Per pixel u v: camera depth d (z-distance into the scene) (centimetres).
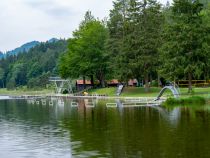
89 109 5381
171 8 6269
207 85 7500
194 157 2117
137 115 4191
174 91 5697
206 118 3609
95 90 9575
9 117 4638
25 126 3656
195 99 5172
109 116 4241
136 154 2220
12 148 2533
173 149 2312
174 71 6044
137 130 3073
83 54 9912
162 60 7038
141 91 8062
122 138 2738
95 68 9775
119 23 9012
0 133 3203
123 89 8500
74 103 6988
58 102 7681
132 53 7738
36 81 18038
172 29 6153
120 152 2288
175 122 3434
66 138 2839
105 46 9062
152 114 4209
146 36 7625
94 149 2398
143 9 7862
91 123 3675
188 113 4100
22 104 7606
